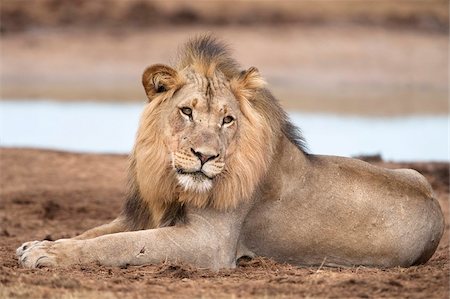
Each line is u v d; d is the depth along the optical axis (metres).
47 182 19.80
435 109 35.53
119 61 42.88
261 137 11.79
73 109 33.91
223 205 11.73
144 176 11.82
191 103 11.52
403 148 26.80
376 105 36.22
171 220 11.98
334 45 44.44
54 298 9.84
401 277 10.92
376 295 10.23
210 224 11.80
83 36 45.09
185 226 11.76
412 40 46.16
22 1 47.94
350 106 35.69
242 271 11.68
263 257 12.43
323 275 11.30
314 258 12.60
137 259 11.49
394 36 46.38
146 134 11.79
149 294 10.16
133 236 11.55
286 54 43.25
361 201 12.53
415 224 12.77
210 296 10.13
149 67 11.76
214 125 11.45
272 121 12.08
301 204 12.36
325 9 48.78
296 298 10.11
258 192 12.11
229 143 11.54
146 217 12.41
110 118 32.00
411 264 12.92
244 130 11.69
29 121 30.89
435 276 10.94
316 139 27.86
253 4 49.16
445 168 20.92
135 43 44.44
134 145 12.30
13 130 28.98
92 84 40.81
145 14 47.91
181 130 11.49
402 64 43.38
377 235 12.57
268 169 12.06
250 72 11.87
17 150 22.25
